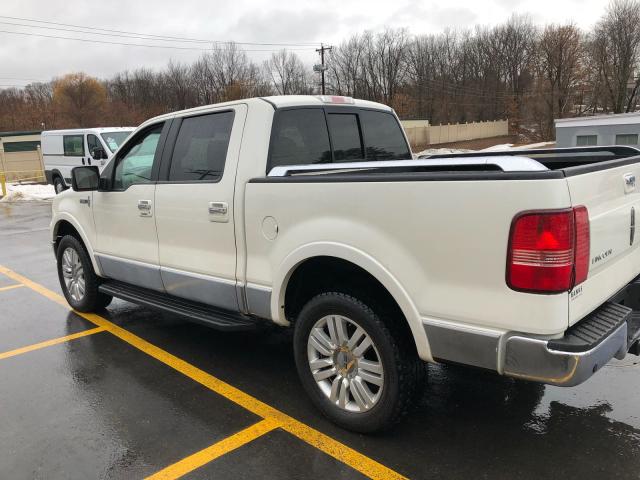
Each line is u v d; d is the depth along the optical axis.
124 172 4.70
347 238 2.95
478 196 2.48
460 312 2.61
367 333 3.01
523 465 2.90
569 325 2.46
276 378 4.07
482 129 73.88
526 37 83.44
